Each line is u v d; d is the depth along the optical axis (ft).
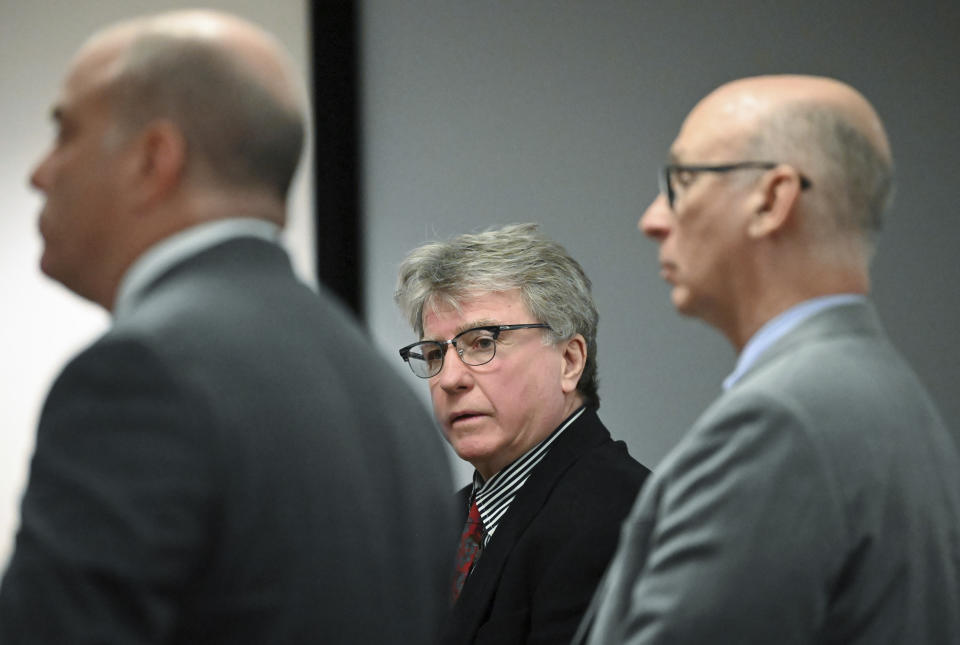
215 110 12.73
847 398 12.91
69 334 42.57
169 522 10.64
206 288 12.24
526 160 40.98
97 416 11.00
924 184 38.47
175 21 13.15
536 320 22.65
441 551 13.53
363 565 12.04
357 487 12.19
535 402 22.48
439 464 13.98
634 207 40.19
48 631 10.28
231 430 11.14
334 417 12.26
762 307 13.93
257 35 13.50
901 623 12.62
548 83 41.01
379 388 13.29
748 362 13.82
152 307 11.86
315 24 41.55
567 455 22.20
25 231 42.70
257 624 11.14
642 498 14.02
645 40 40.42
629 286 40.14
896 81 38.75
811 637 12.39
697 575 12.48
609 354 40.06
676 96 40.16
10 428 42.24
